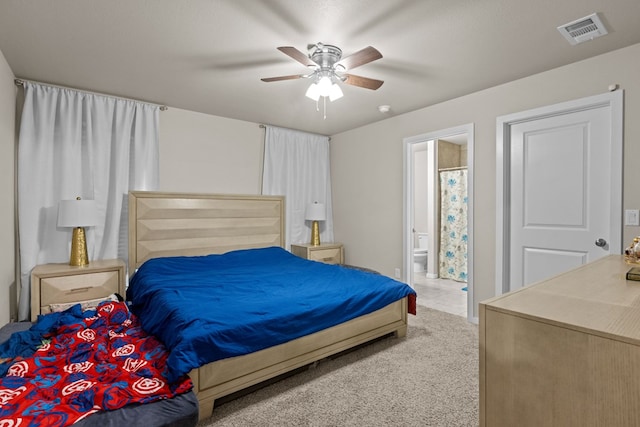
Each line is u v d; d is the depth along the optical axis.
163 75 2.83
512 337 0.95
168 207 3.57
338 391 2.02
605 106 2.51
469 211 3.30
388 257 4.23
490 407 1.00
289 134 4.68
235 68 2.70
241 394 1.99
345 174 4.86
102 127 3.27
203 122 3.97
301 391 2.02
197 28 2.11
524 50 2.39
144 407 1.51
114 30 2.13
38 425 1.31
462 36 2.19
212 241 3.87
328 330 2.31
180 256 3.59
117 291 3.01
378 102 3.55
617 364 0.76
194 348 1.70
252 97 3.39
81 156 3.20
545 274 2.87
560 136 2.76
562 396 0.86
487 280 3.18
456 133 3.43
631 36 2.20
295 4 1.85
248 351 1.89
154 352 1.93
